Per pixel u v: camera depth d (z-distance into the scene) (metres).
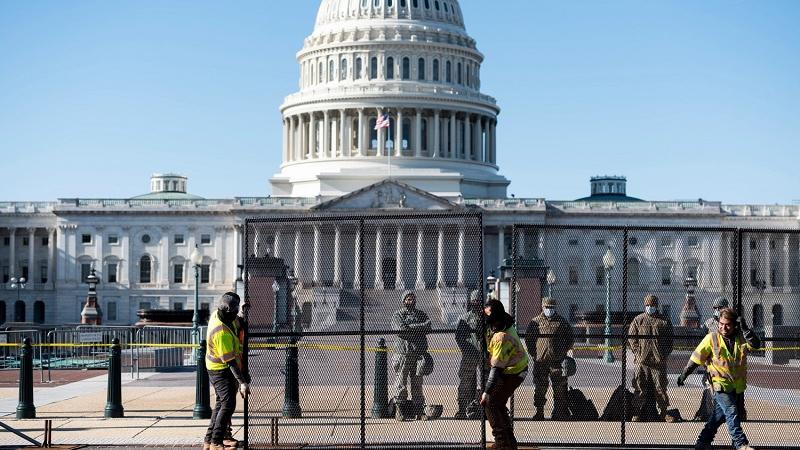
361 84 186.38
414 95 183.88
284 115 194.88
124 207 173.00
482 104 190.50
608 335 30.64
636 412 34.16
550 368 33.47
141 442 31.48
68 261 173.38
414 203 162.50
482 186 189.25
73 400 42.00
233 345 28.31
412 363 33.88
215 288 171.62
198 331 65.88
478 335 32.81
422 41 188.00
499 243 165.25
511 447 27.89
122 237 173.38
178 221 172.75
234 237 171.25
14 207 178.00
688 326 65.25
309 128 190.62
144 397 42.91
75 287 173.25
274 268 57.69
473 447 29.36
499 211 164.88
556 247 150.62
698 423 33.88
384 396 34.53
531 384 43.59
